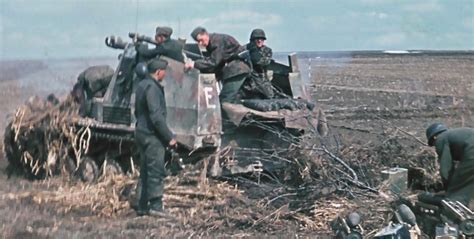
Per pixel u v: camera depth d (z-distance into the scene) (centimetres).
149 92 943
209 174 1057
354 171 938
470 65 6444
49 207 985
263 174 1041
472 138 813
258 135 1100
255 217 902
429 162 1003
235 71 1114
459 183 815
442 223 805
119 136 1115
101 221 923
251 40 1156
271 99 1136
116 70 1161
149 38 1125
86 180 1141
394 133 1073
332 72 5425
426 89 3300
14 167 1265
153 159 948
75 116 1188
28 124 1214
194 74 1052
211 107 1055
